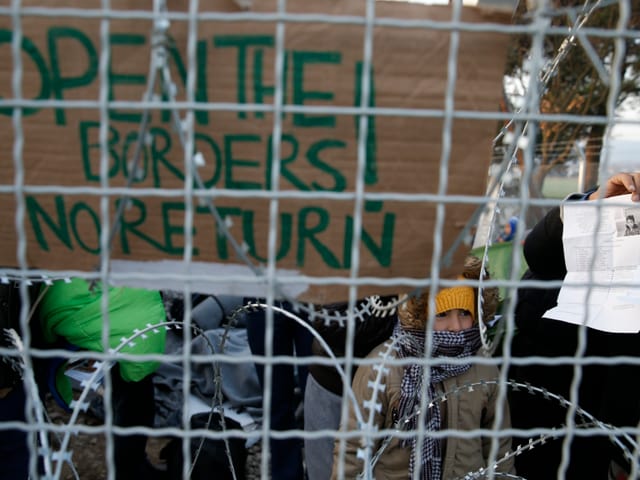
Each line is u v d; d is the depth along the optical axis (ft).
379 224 3.04
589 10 3.80
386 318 6.41
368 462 3.16
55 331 6.75
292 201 3.02
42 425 2.98
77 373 7.20
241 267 3.12
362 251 3.08
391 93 2.88
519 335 7.39
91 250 3.17
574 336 6.70
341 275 3.12
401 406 5.22
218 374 4.99
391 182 2.98
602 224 5.64
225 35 2.84
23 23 2.88
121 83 2.90
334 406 6.76
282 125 2.92
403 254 3.09
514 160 4.00
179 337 10.69
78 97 2.95
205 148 2.97
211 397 9.54
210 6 2.81
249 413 8.89
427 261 3.11
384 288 3.15
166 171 3.00
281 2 2.50
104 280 2.78
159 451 10.23
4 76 2.95
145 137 2.85
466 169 2.97
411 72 2.87
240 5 2.79
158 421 9.93
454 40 2.61
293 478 8.66
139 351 6.82
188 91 2.59
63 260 3.22
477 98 2.91
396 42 2.85
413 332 5.45
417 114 2.64
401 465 5.30
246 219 3.05
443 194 2.72
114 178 3.03
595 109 28.02
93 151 3.02
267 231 3.06
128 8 2.83
